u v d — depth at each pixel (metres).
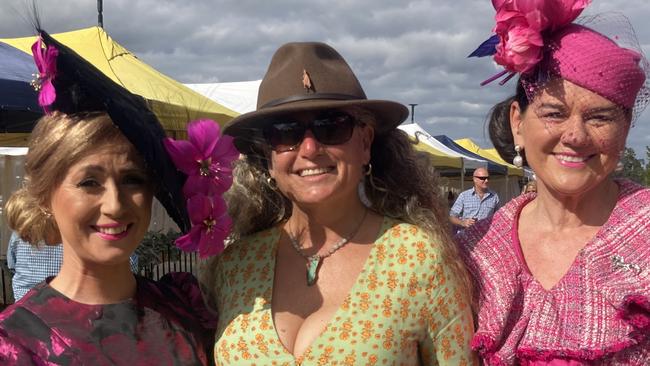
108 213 1.58
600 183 1.76
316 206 1.89
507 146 2.02
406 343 1.77
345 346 1.73
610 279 1.67
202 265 2.09
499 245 1.89
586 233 1.81
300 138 1.82
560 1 1.66
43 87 1.51
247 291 1.92
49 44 1.46
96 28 5.79
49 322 1.58
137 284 1.81
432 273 1.80
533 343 1.69
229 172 1.80
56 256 4.37
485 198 9.10
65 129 1.56
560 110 1.66
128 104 1.59
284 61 1.90
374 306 1.78
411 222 1.93
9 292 6.46
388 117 1.93
